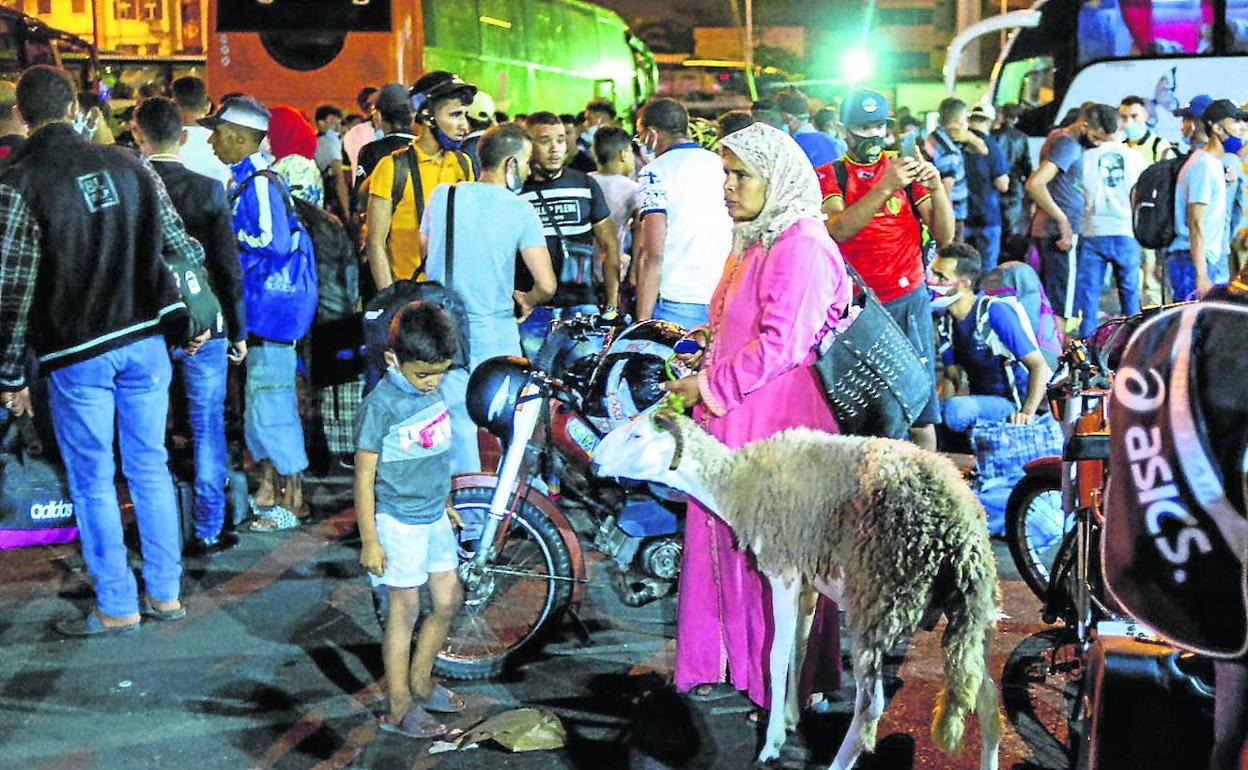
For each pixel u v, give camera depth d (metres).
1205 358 2.63
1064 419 4.31
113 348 5.09
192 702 4.66
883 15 34.28
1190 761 3.23
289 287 6.54
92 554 5.27
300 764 4.20
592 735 4.42
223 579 5.97
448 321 4.12
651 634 5.34
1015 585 5.88
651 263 6.05
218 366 6.17
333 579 5.98
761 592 4.27
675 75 25.55
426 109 6.20
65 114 4.99
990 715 3.78
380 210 6.18
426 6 13.88
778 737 4.18
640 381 5.06
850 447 3.87
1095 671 3.38
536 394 4.86
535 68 16.78
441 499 4.31
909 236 6.01
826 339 4.11
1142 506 2.73
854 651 3.79
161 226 5.18
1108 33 14.67
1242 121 10.64
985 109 14.63
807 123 9.23
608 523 5.27
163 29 18.62
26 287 4.89
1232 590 2.64
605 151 7.86
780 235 4.06
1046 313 7.25
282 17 13.40
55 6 18.70
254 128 6.44
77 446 5.16
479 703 4.68
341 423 7.82
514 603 5.63
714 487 3.96
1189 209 9.52
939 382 8.46
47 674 4.90
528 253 5.62
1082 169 10.90
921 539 3.64
